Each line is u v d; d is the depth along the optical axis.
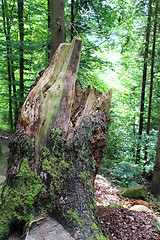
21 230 1.45
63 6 4.46
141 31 7.18
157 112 8.33
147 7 6.79
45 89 1.80
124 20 7.69
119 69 9.94
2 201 1.55
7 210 1.48
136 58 7.99
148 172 6.78
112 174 5.22
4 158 6.39
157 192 5.68
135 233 1.64
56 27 4.47
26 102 1.92
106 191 3.79
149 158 7.56
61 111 1.72
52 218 1.39
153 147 6.96
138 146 7.79
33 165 1.57
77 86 2.00
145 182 6.44
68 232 1.30
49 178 1.50
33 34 7.11
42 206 1.44
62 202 1.42
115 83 9.80
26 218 1.42
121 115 9.05
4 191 1.62
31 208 1.44
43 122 1.67
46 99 1.75
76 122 1.76
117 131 8.62
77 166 1.60
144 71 8.29
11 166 1.69
